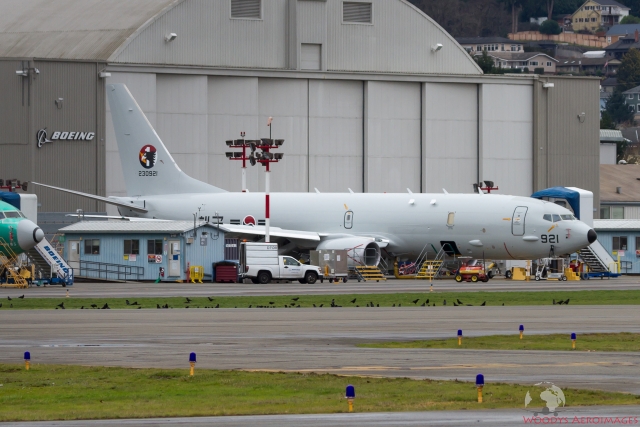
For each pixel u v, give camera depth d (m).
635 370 112.25
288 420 84.50
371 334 147.75
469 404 91.12
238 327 157.12
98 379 106.56
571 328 157.38
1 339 140.75
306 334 147.62
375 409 89.12
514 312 187.00
